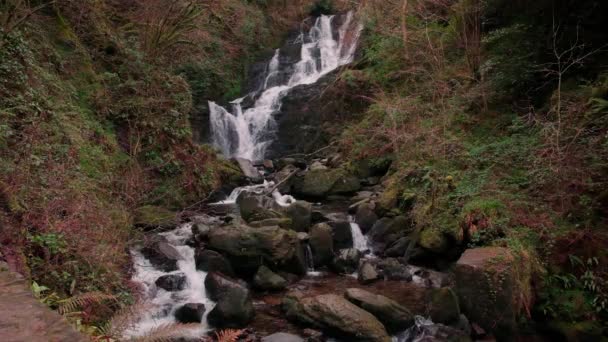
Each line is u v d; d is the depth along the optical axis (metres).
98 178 7.55
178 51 14.62
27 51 7.77
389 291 6.97
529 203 6.79
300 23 22.58
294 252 7.57
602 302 5.56
